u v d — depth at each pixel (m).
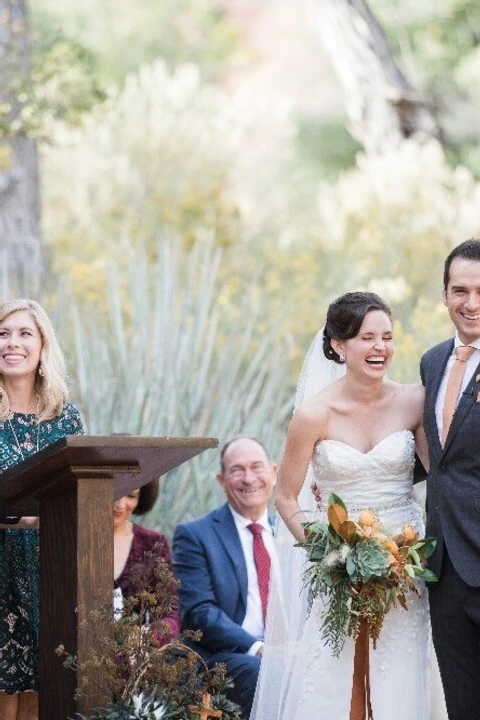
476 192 23.61
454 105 33.09
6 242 21.78
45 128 22.67
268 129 28.81
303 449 11.44
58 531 9.57
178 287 23.12
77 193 27.22
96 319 19.44
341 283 23.56
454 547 10.61
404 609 11.12
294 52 39.81
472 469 10.64
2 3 21.92
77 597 9.20
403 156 24.45
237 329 18.55
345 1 28.20
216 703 9.70
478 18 33.22
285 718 11.54
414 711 11.11
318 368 11.96
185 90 27.81
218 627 13.77
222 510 14.60
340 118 38.00
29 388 11.79
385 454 11.22
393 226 23.83
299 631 11.92
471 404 10.66
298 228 27.14
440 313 20.47
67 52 22.50
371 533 10.64
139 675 9.39
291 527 11.38
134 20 38.91
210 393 17.58
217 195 26.61
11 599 11.30
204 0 39.97
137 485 10.09
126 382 17.45
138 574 10.32
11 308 11.73
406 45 33.00
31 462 9.25
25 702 11.53
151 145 27.12
